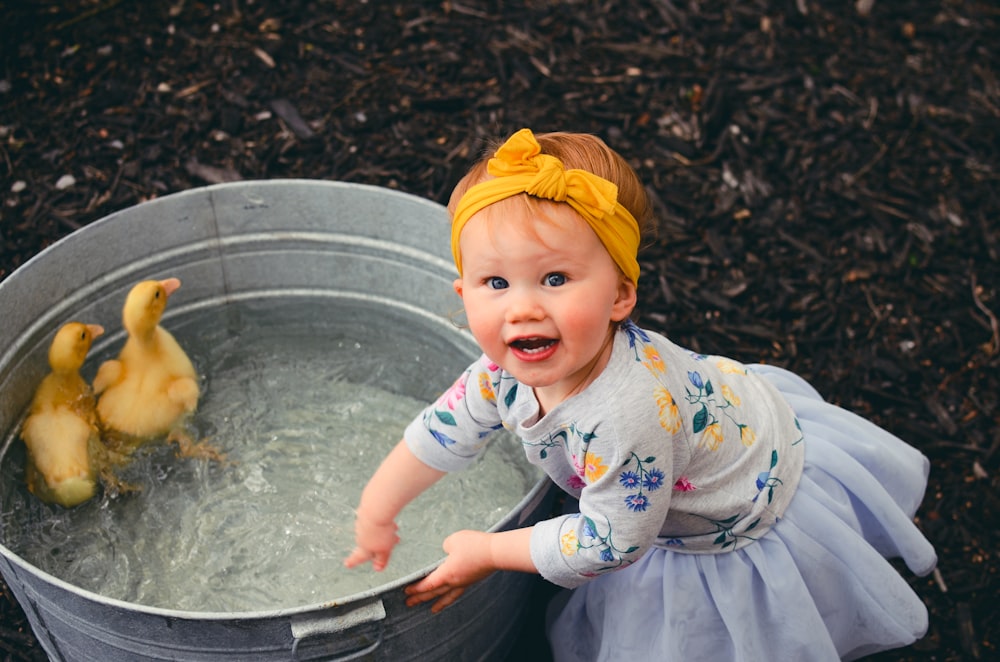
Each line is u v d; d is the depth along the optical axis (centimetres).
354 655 134
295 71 276
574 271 118
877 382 222
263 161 254
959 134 279
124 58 273
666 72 288
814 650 142
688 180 262
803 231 253
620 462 123
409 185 252
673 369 132
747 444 138
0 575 183
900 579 149
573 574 130
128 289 192
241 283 204
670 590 142
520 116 271
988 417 217
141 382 177
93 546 166
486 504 176
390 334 207
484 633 156
